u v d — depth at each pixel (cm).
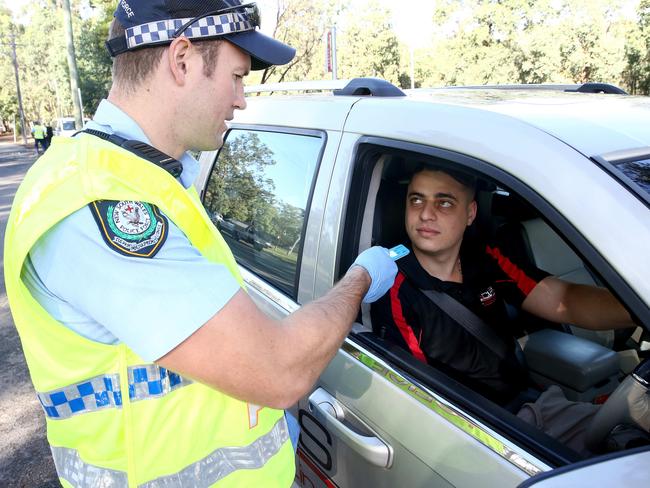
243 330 88
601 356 179
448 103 141
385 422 132
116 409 95
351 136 158
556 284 175
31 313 91
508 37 2169
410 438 125
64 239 85
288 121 192
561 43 1994
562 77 2061
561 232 105
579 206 103
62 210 84
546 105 141
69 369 94
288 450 119
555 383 182
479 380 161
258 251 202
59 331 91
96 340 92
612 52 1930
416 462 123
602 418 119
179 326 84
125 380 93
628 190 102
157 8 94
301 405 164
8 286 92
